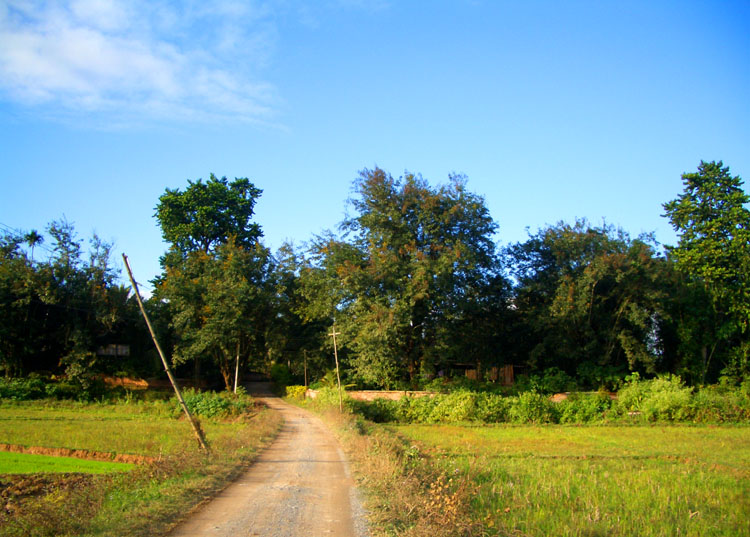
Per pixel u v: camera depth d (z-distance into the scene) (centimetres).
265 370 7856
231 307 4544
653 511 1152
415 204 4178
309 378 5953
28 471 1762
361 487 1266
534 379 4156
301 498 1142
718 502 1278
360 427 2570
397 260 4000
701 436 2859
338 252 4291
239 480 1346
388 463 1324
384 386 4288
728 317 4231
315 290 4572
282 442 2195
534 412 3522
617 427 3325
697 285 4312
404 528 880
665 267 4309
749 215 4031
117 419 3325
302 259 5112
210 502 1082
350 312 4200
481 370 4766
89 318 4488
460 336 4553
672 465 1900
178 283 4703
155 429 2780
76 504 931
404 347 4325
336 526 922
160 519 908
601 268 3991
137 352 4991
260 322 5172
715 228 4084
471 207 4200
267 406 4378
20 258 4459
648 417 3531
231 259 4775
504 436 2814
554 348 4322
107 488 1132
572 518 1034
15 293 4300
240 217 5759
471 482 1216
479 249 4288
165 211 5553
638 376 3947
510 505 1130
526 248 4644
